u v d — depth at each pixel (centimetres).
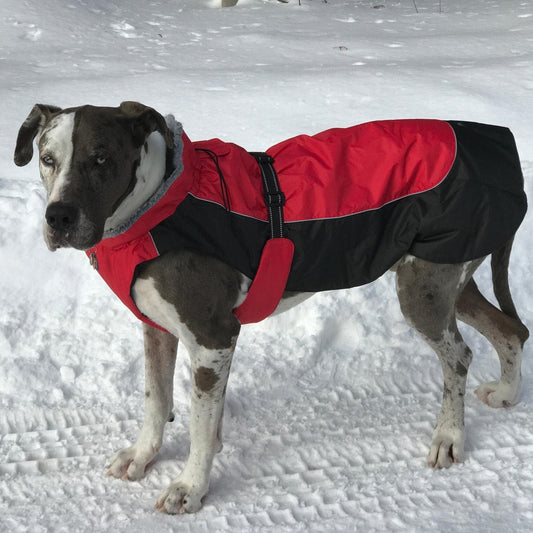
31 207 222
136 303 141
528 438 166
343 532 141
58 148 123
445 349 160
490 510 146
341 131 154
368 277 150
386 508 147
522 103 293
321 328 200
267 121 283
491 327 172
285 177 144
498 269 168
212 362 144
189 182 136
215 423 148
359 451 164
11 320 198
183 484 150
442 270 152
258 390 185
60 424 174
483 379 188
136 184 131
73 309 204
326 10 515
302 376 191
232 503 150
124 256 135
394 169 146
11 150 259
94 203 124
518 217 151
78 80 330
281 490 153
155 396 157
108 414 177
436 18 486
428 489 152
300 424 173
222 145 146
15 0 454
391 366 193
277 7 518
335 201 143
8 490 154
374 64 360
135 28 446
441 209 146
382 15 501
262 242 141
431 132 150
